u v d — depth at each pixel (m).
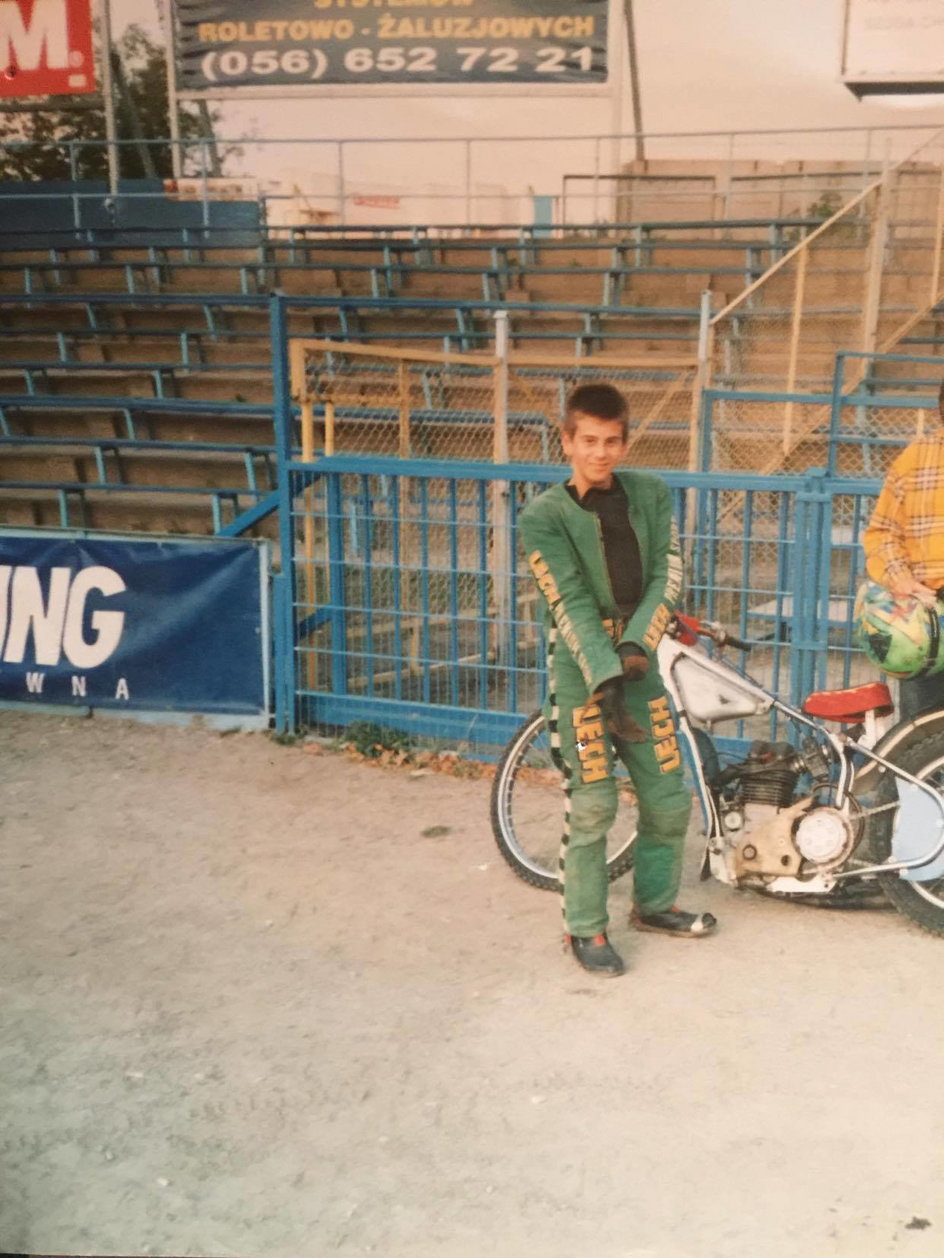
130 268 14.68
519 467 5.28
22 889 4.33
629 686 3.66
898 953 3.76
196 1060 3.23
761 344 10.41
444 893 4.25
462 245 14.44
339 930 3.99
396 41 16.70
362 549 6.11
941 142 9.73
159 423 10.76
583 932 3.69
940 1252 2.46
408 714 5.71
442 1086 3.09
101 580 6.03
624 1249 2.49
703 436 8.49
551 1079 3.11
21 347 13.73
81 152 29.06
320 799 5.15
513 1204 2.64
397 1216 2.61
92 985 3.65
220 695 5.97
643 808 3.79
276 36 16.97
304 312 13.58
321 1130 2.92
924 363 10.70
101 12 16.72
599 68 16.33
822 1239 2.51
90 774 5.46
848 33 17.42
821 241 9.96
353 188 20.80
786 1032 3.31
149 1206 2.65
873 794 4.04
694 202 17.88
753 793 3.96
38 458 10.32
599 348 13.13
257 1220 2.60
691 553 5.43
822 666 4.77
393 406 7.87
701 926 3.84
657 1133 2.88
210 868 4.49
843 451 9.62
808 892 3.88
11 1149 2.86
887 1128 2.88
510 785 4.34
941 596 3.89
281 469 5.71
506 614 6.24
